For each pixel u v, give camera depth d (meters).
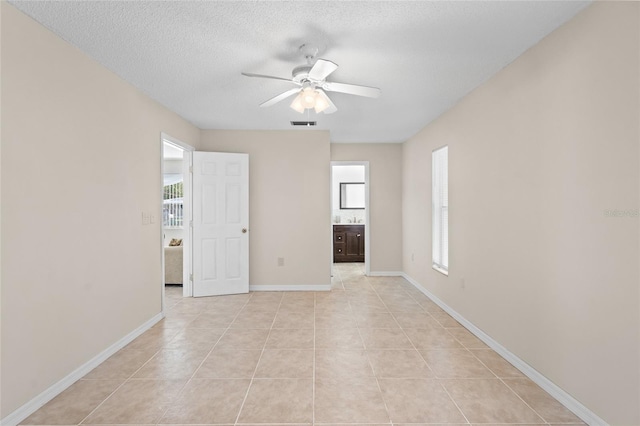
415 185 5.50
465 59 2.74
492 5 2.01
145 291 3.53
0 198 1.94
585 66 2.02
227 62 2.81
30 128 2.13
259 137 5.23
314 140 5.25
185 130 4.61
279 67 2.91
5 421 1.94
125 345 3.14
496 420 2.03
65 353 2.40
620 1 1.79
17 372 2.02
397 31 2.31
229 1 1.98
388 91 3.48
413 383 2.46
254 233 5.24
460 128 3.75
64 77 2.41
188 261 4.91
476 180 3.38
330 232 5.29
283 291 5.22
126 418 2.05
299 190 5.25
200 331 3.51
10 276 1.99
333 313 4.11
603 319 1.91
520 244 2.66
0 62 1.94
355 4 2.01
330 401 2.23
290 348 3.08
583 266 2.04
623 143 1.78
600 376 1.93
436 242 4.71
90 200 2.68
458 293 3.80
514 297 2.74
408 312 4.15
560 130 2.22
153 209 3.70
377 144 6.35
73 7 2.03
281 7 2.04
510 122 2.79
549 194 2.33
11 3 1.98
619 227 1.81
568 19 2.15
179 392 2.34
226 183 5.02
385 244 6.37
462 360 2.84
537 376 2.45
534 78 2.49
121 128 3.11
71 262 2.47
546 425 1.98
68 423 2.00
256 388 2.39
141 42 2.47
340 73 3.03
